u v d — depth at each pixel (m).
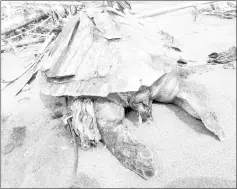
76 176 0.89
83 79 1.02
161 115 1.17
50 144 1.06
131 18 1.33
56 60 1.11
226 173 0.87
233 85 1.41
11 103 1.46
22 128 1.21
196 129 1.08
